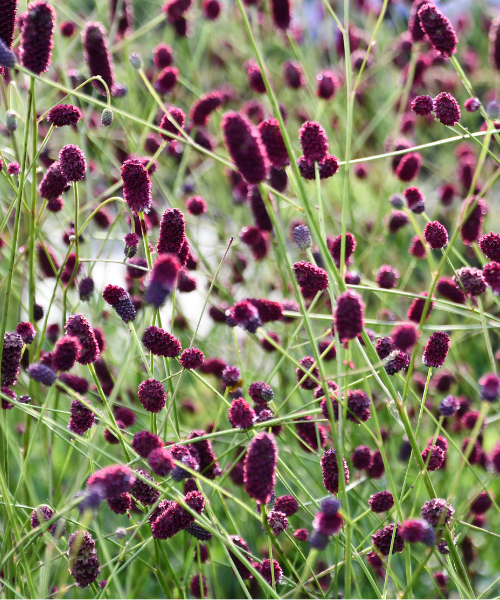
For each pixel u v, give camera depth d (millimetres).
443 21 975
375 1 1867
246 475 882
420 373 1152
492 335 1357
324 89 1171
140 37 1906
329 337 1122
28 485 1010
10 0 938
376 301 1384
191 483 950
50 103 1312
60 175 989
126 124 1251
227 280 1235
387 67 1867
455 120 984
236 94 1609
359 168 1445
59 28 1278
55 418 1035
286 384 1134
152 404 931
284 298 1141
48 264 1093
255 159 880
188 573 984
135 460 902
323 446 1003
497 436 1160
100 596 915
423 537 887
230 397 1087
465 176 1209
